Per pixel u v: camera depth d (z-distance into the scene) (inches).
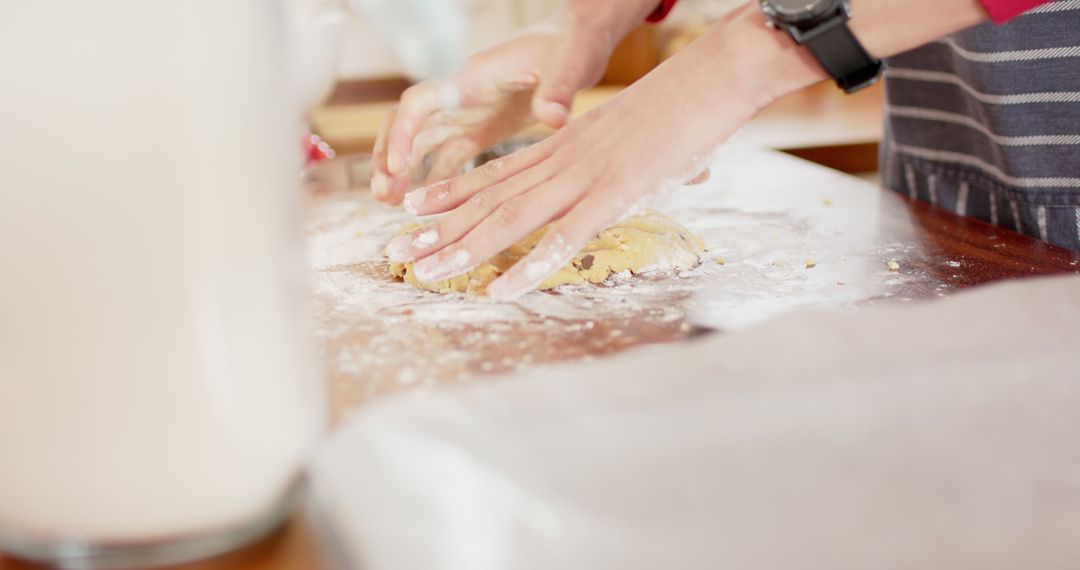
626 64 70.6
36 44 11.7
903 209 36.2
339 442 13.4
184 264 12.4
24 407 12.5
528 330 23.7
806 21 24.8
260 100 12.9
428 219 36.4
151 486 12.9
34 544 13.4
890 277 28.0
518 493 11.6
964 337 14.8
